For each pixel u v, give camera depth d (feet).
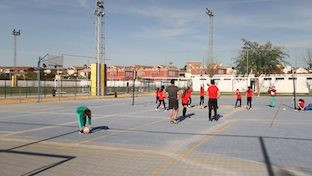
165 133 42.16
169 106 53.47
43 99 125.49
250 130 45.11
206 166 25.34
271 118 61.67
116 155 29.19
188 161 26.91
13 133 41.88
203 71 287.28
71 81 224.12
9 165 25.72
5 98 126.72
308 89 218.18
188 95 64.18
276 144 34.50
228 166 25.32
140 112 73.36
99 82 158.51
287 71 261.44
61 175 23.02
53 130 44.60
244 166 25.31
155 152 30.42
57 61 156.56
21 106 91.71
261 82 225.15
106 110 78.74
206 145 33.94
